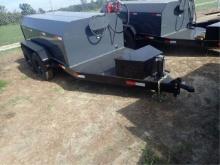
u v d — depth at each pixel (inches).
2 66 384.5
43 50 278.4
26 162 163.5
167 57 319.9
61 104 231.1
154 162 147.4
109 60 253.9
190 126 175.6
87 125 193.2
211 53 316.8
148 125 182.7
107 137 176.1
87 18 238.4
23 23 347.6
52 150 171.2
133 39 344.8
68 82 280.8
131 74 205.2
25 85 290.0
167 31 327.0
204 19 490.3
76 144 173.6
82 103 227.6
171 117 188.5
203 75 252.4
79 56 245.9
